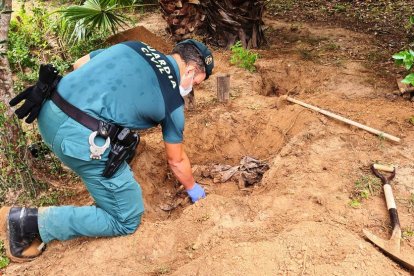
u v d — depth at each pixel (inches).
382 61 216.5
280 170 138.9
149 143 161.0
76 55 220.1
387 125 157.3
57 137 100.3
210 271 98.6
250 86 196.7
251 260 99.7
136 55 105.6
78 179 144.4
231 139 167.0
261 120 169.0
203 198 124.4
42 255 114.7
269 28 273.4
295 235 104.3
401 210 117.0
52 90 102.0
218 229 112.4
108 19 213.8
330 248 101.1
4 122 128.0
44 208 110.0
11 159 130.8
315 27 272.2
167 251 110.1
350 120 157.2
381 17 285.3
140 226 116.2
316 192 124.2
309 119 161.8
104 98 99.9
